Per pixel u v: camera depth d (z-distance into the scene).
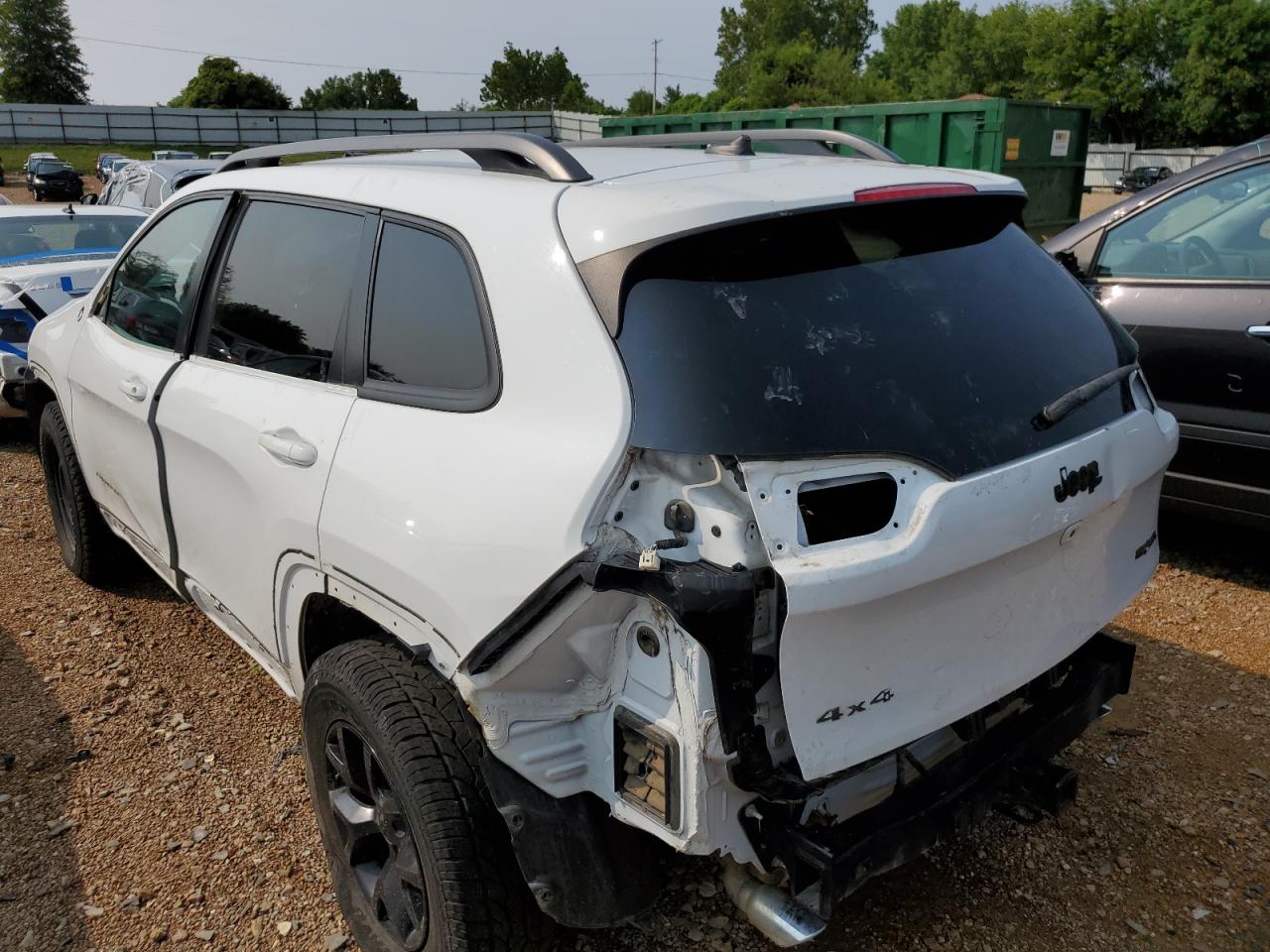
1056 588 2.32
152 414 3.32
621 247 2.00
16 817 3.18
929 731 2.08
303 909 2.80
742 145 2.83
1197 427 4.37
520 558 1.99
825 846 1.94
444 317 2.33
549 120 56.94
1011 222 2.67
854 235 2.24
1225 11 56.16
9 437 7.73
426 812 2.16
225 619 3.35
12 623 4.45
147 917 2.78
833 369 1.99
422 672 2.31
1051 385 2.28
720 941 2.63
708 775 1.88
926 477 1.98
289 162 3.88
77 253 7.73
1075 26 61.25
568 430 2.00
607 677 2.04
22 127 60.25
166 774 3.39
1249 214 4.33
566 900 2.12
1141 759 3.32
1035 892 2.77
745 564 1.82
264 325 2.94
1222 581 4.58
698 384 1.90
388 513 2.28
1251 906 2.70
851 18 106.69
